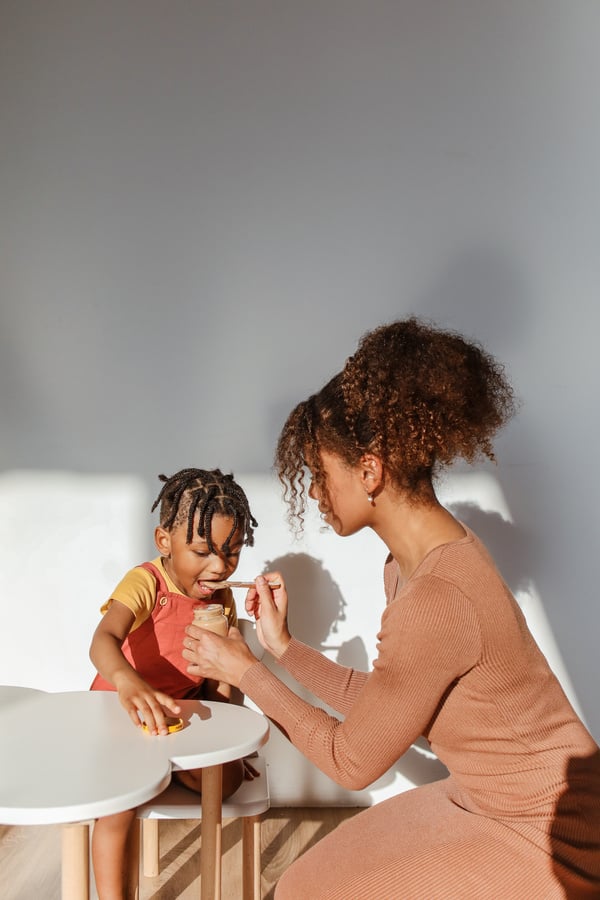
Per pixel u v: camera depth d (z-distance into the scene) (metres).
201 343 2.07
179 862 1.84
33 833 1.94
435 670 1.07
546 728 1.10
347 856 1.12
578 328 2.08
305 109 2.07
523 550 2.08
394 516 1.20
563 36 2.09
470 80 2.09
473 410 1.15
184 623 1.70
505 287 2.09
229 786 1.46
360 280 2.08
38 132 2.07
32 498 2.07
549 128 2.09
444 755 1.17
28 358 2.06
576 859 1.03
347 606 2.08
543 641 2.08
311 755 1.16
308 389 2.07
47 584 2.07
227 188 2.07
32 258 2.06
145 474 2.07
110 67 2.07
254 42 2.07
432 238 2.08
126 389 2.06
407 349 1.14
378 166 2.08
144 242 2.07
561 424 2.08
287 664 1.42
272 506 2.07
